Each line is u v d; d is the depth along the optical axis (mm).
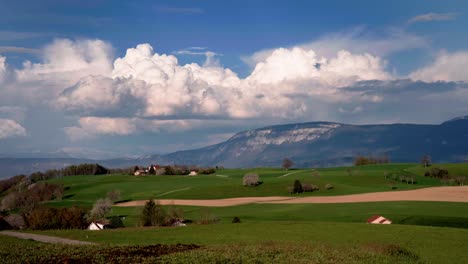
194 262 37875
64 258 37344
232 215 110000
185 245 47969
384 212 100188
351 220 94188
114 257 38938
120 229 75938
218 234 67562
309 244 52438
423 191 137750
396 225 74938
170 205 125375
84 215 106875
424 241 60531
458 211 97438
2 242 51656
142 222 93938
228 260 39719
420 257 49969
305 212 109250
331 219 97438
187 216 110875
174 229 74000
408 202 115312
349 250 47594
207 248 45938
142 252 42062
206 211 117562
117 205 141750
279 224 78062
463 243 59188
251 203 133625
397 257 47125
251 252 44000
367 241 60469
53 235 66688
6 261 36062
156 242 58094
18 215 103000
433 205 107875
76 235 66188
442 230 69188
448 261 49469
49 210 98000
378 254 46594
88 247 44719
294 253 44500
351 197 134625
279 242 54812
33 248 43156
